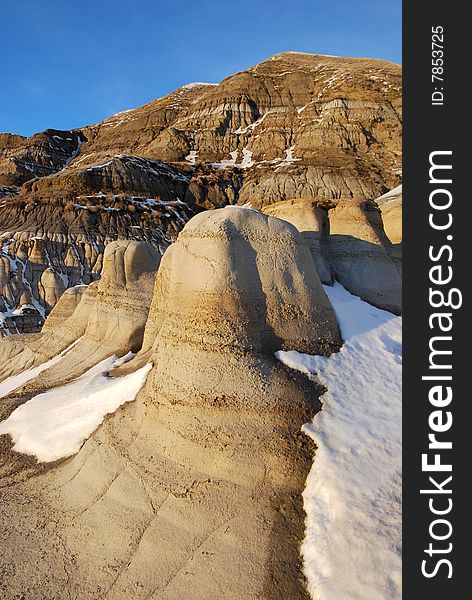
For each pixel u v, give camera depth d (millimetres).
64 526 7977
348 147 64938
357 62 93688
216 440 7715
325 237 16250
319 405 8484
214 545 6695
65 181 52438
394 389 9281
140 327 16734
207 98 85312
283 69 91188
